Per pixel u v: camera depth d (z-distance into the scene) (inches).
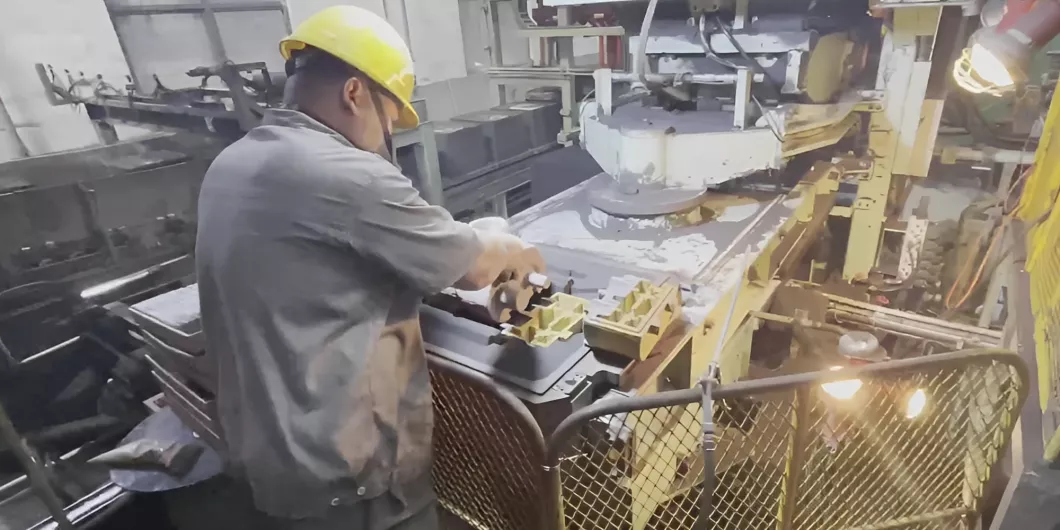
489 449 44.3
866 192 76.6
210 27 77.0
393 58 37.6
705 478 35.1
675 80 60.7
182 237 75.3
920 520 45.4
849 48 68.1
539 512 42.7
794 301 65.2
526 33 90.3
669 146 56.1
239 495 46.7
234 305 36.7
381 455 41.6
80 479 63.5
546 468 36.5
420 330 43.7
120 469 48.8
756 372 62.3
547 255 54.6
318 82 36.9
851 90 71.6
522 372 40.3
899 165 73.6
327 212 34.2
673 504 48.7
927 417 45.7
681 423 44.3
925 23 64.9
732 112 62.2
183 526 51.2
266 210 34.7
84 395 69.7
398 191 35.4
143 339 54.4
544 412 37.8
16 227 63.0
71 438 66.7
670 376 46.1
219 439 46.9
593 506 42.5
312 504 40.2
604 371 40.0
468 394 42.9
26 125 65.7
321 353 36.8
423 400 43.1
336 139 36.7
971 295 76.2
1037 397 42.9
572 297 46.3
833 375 36.3
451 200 86.7
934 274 81.7
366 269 36.9
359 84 37.0
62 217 66.2
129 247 71.2
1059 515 37.8
